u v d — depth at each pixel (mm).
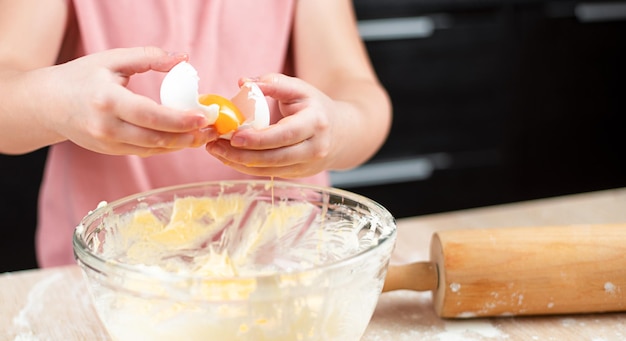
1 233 1944
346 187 2135
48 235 1226
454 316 888
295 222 877
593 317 899
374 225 812
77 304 931
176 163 1139
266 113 785
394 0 2066
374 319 899
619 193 1186
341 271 721
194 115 722
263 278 698
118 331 739
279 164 789
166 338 716
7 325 892
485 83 2221
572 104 2328
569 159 2375
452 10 2131
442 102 2195
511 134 2287
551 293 875
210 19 1151
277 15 1180
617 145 2414
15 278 980
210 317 705
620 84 2355
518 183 2334
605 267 871
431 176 2221
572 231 892
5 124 885
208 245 876
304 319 716
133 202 843
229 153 771
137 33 1138
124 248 833
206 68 1143
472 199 2287
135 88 1122
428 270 901
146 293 708
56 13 1099
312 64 1188
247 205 883
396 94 2145
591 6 2254
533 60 2248
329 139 818
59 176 1196
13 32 1055
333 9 1204
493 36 2188
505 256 873
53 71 820
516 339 865
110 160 1133
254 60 1168
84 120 756
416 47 2125
